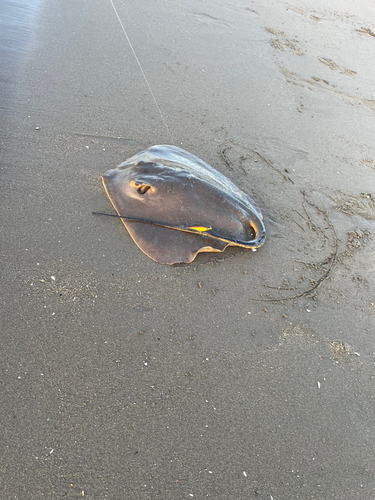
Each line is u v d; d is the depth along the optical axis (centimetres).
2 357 112
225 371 124
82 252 141
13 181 155
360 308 151
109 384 114
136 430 107
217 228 148
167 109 214
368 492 108
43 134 178
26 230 142
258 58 274
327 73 282
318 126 234
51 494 94
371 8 412
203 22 294
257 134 217
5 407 104
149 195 146
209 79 243
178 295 138
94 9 271
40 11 253
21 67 208
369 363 136
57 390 110
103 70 224
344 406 124
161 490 99
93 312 127
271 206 181
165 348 124
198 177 153
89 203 156
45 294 127
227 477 104
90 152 177
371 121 249
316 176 203
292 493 105
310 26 337
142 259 144
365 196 198
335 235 176
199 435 109
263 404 119
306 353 134
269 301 145
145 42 254
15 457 97
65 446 101
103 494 96
